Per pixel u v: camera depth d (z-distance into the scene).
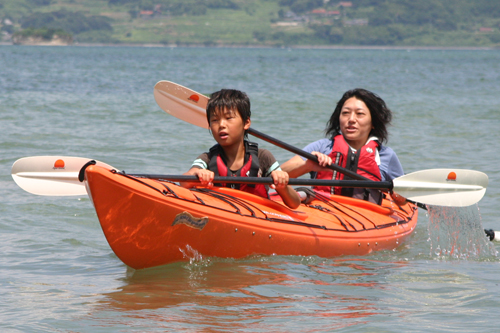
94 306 11.95
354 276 14.45
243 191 16.22
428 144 36.53
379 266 15.58
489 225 20.34
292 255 15.88
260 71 150.00
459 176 17.31
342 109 18.84
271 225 15.48
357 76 129.75
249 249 15.31
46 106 53.53
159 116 48.62
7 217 19.75
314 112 53.47
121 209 13.34
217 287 13.24
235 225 14.83
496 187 25.30
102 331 10.60
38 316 11.34
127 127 41.72
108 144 34.12
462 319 11.33
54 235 18.16
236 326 10.86
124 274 14.36
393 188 17.09
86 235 18.39
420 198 17.41
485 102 65.69
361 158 18.53
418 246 18.19
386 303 12.31
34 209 20.94
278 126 43.78
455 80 115.81
